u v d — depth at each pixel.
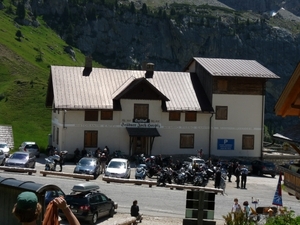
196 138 60.62
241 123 61.91
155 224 26.62
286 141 17.00
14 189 15.98
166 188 39.69
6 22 167.38
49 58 150.12
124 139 58.06
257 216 22.81
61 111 56.38
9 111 84.75
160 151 59.38
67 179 39.81
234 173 48.38
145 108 58.59
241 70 62.62
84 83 60.00
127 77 63.16
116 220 25.14
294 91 16.09
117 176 41.38
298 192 16.23
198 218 13.60
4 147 52.38
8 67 110.12
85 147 56.84
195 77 65.56
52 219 6.17
